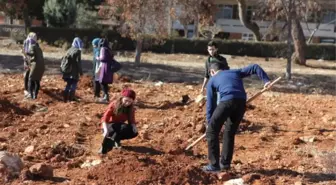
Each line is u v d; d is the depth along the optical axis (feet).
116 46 131.75
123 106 27.12
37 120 34.88
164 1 86.43
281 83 75.82
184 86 63.46
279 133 34.73
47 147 26.99
